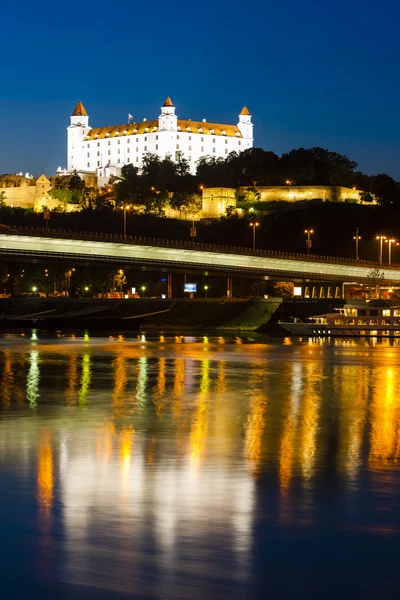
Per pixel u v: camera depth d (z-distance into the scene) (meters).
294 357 106.69
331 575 22.33
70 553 23.67
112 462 36.03
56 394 63.06
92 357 102.94
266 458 37.16
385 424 48.19
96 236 191.62
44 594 20.98
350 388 69.31
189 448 39.72
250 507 28.50
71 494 29.98
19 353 109.12
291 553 23.89
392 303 189.25
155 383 72.06
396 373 84.31
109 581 21.77
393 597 21.03
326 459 36.97
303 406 56.84
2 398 60.19
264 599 20.83
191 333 180.75
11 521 26.50
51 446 40.12
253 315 197.50
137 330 196.38
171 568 22.67
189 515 27.41
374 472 34.22
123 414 52.03
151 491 30.53
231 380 75.38
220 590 21.28
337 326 169.50
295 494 30.36
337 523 26.69
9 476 32.94
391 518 27.30
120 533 25.42
